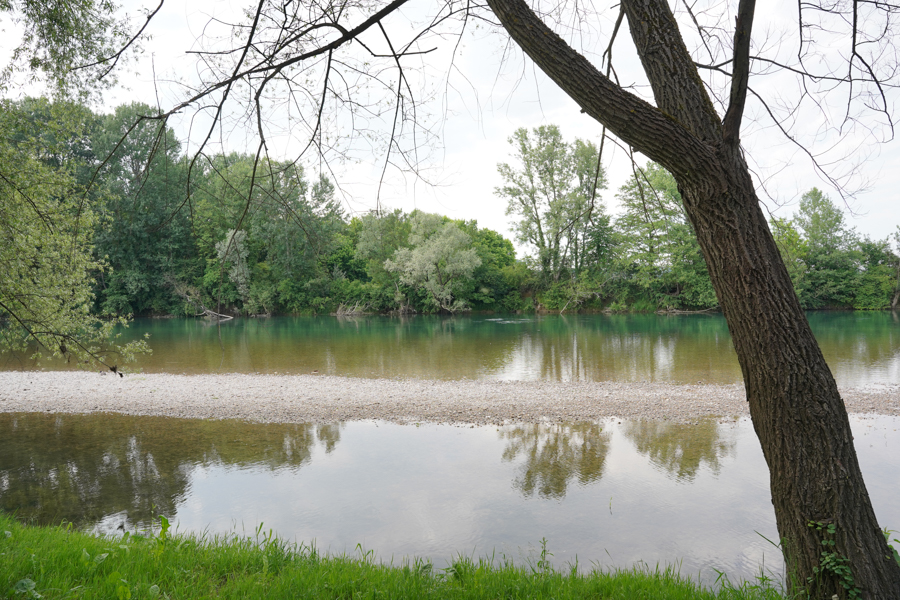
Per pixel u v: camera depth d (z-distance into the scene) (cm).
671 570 475
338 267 5475
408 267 4759
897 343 2344
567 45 292
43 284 782
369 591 345
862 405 1212
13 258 702
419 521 631
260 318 4816
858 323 3431
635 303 5000
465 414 1177
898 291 4959
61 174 729
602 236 4819
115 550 383
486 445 949
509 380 1611
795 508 297
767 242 298
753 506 668
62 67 562
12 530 441
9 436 1036
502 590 360
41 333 754
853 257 5066
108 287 3997
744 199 296
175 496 720
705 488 731
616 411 1191
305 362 2055
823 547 289
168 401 1334
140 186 367
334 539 585
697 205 302
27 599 293
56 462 873
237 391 1452
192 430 1073
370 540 582
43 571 332
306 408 1246
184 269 3903
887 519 623
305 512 661
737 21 283
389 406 1256
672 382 1548
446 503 686
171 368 1912
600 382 1554
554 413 1179
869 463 821
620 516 640
